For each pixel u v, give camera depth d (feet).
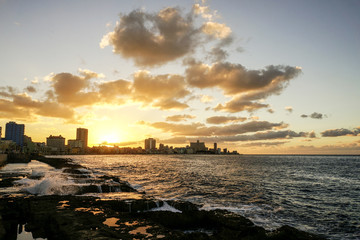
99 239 36.19
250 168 296.92
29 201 64.95
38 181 110.63
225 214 58.54
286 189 126.31
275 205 86.12
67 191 88.79
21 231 46.14
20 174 145.28
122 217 51.98
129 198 77.05
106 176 138.82
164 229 44.50
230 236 45.37
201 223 58.29
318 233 58.34
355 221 68.23
